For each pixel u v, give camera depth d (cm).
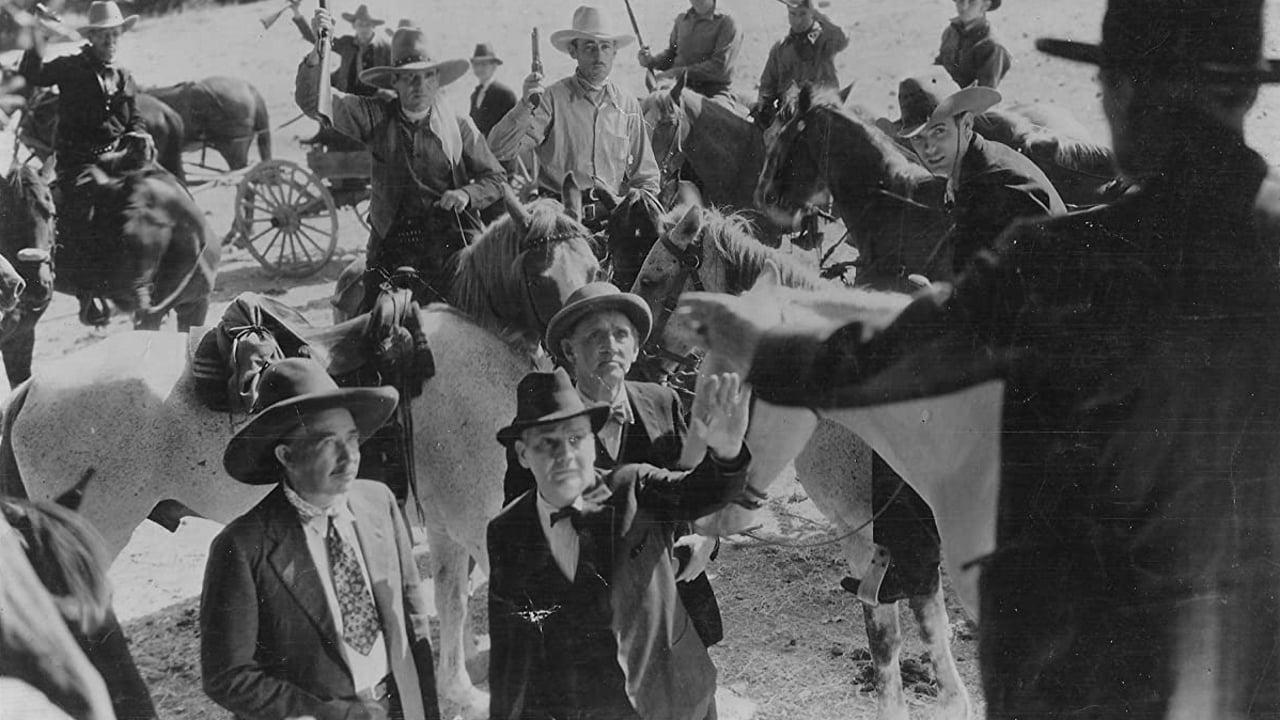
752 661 568
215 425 513
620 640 457
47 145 812
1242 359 486
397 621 468
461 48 878
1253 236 484
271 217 934
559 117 633
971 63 692
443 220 580
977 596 507
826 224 822
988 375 495
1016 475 497
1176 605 495
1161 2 477
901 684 538
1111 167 597
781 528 657
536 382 447
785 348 506
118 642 486
